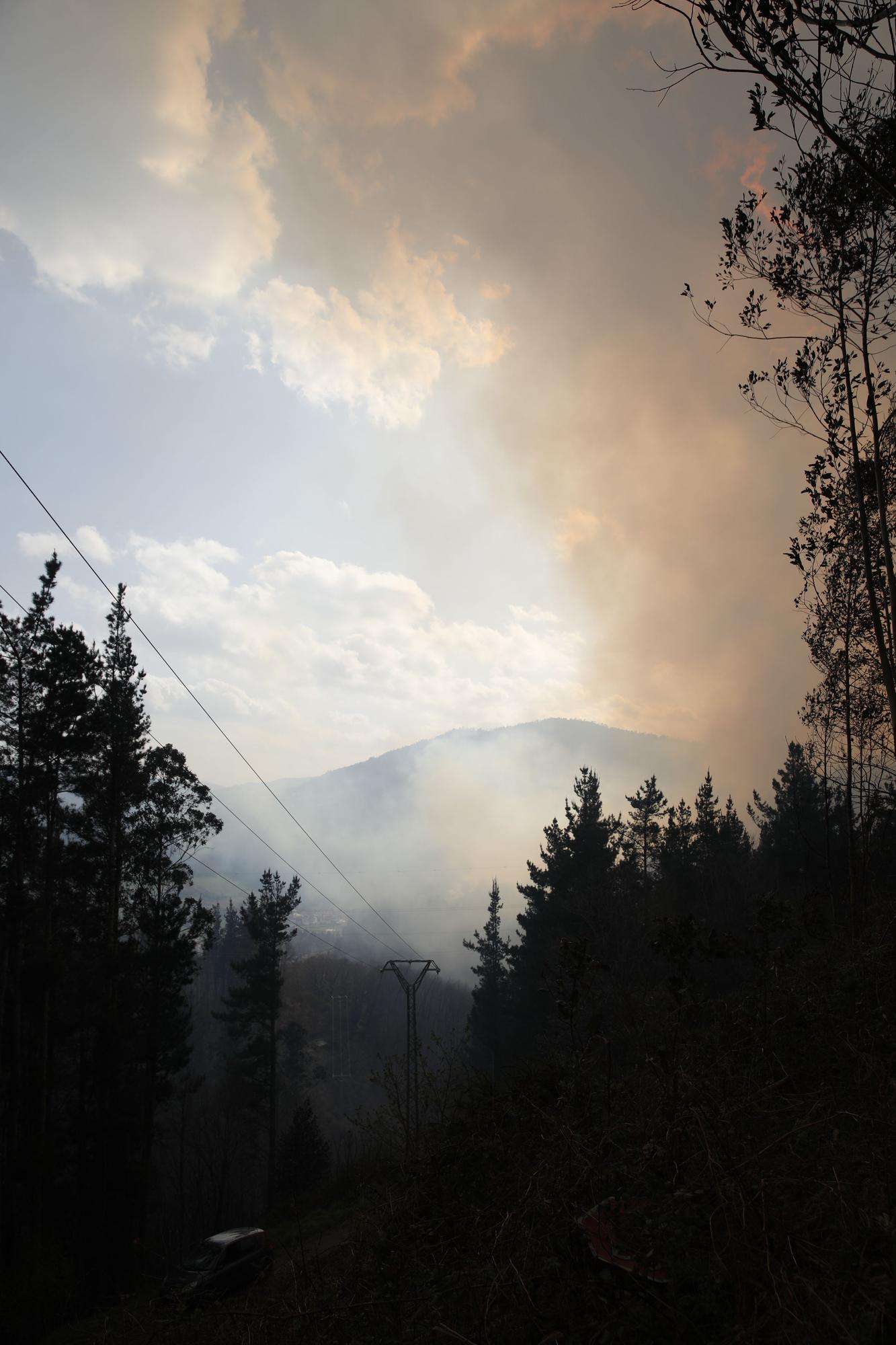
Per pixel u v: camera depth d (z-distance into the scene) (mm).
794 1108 4141
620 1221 3205
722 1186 3057
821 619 15203
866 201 9555
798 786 31891
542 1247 3469
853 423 10477
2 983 22125
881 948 6324
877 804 14438
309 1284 5055
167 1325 5398
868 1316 2326
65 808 24312
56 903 24719
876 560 11539
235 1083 40000
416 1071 12242
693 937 5484
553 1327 3051
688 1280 2803
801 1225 2883
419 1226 4594
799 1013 5488
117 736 25828
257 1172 41625
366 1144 12469
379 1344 3650
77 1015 24906
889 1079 4066
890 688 9203
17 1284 16484
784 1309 2479
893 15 5309
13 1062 20562
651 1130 3977
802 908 7840
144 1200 24688
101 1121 23766
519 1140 5047
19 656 22594
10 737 22094
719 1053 5141
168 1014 26828
